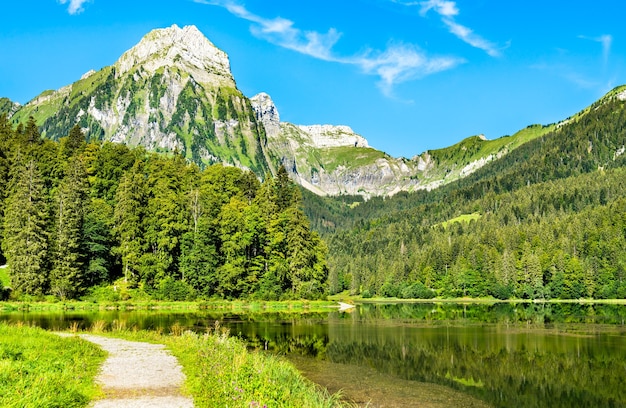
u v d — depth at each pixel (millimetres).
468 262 186500
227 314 77312
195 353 31375
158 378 25078
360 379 33344
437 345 48000
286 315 80500
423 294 182000
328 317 79125
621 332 59031
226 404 18031
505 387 32156
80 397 19859
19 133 132000
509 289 168625
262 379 22031
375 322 71125
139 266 89688
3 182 100312
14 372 20797
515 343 49469
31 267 79125
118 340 40438
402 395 29453
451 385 32406
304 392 23641
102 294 85250
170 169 113750
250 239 97250
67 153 120250
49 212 89938
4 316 64688
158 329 53094
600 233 185000
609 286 159875
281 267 100312
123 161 115125
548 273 171375
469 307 124375
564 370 37219
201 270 92312
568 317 85188
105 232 90438
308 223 106500
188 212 97188
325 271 113750
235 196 113062
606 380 34281
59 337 34375
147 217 94188
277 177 126125
